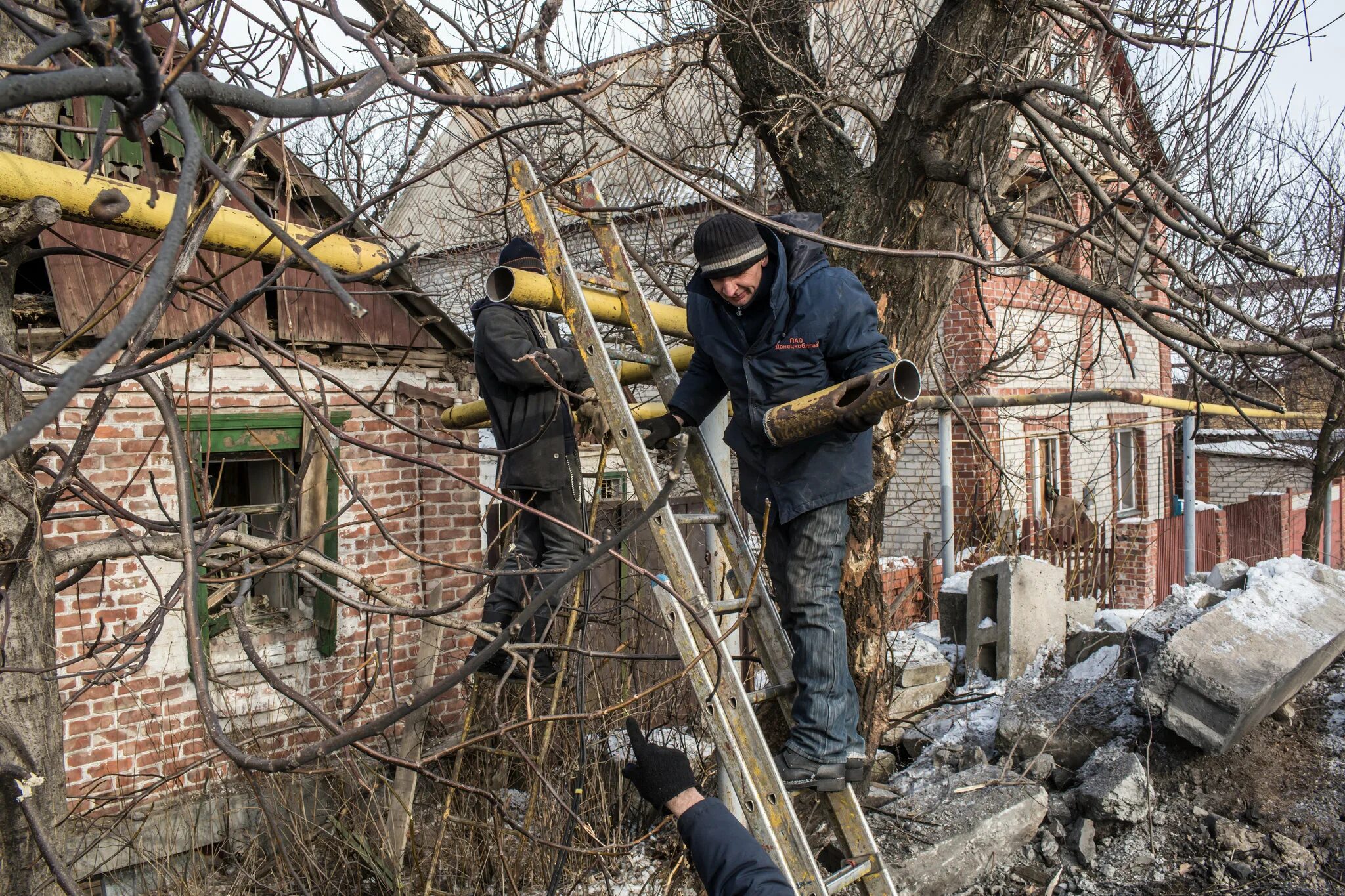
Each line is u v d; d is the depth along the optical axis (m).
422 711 4.87
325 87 2.18
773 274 3.06
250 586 2.76
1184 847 4.57
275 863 4.53
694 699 5.45
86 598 5.75
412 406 7.25
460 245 8.93
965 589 7.60
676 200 7.31
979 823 4.56
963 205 4.45
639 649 5.01
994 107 4.12
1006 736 5.48
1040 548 8.77
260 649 6.34
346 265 2.96
